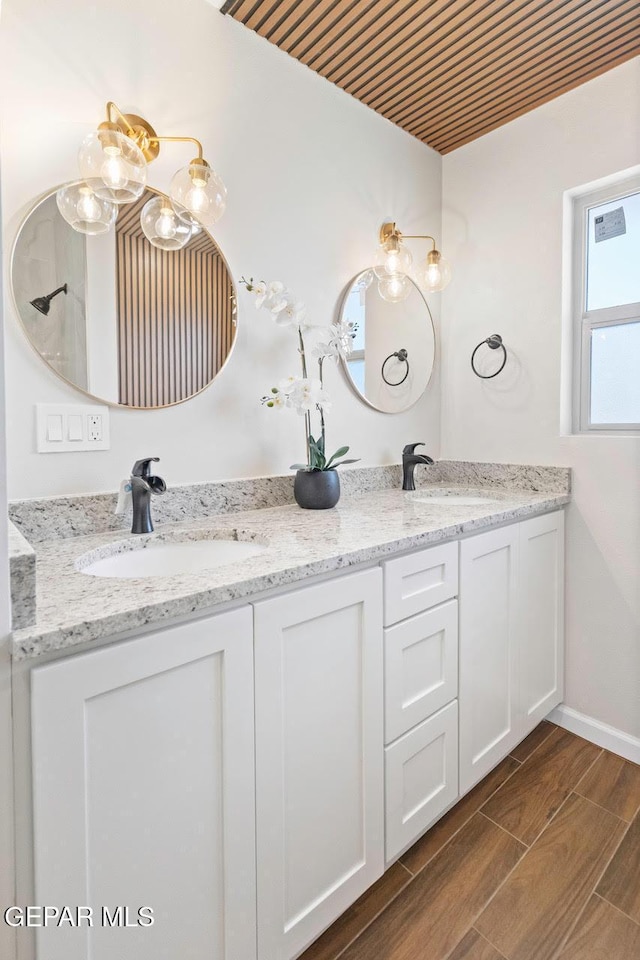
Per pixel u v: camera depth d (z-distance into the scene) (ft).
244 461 5.29
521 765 5.71
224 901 2.93
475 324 7.20
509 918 3.84
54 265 3.99
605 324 6.09
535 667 5.87
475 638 4.91
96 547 3.73
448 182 7.48
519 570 5.51
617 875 4.20
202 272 4.87
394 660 4.00
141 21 4.41
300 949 3.37
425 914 3.89
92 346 4.19
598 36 5.18
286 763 3.24
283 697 3.20
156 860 2.64
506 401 6.86
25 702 2.21
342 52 5.47
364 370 6.48
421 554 4.22
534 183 6.46
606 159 5.79
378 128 6.56
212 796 2.86
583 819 4.84
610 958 3.53
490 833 4.68
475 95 6.17
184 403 4.81
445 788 4.59
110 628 2.39
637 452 5.69
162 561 4.15
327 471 5.30
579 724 6.28
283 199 5.53
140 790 2.56
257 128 5.27
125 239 4.36
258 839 3.08
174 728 2.68
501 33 5.16
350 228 6.24
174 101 4.63
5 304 3.78
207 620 2.78
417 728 4.26
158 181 4.55
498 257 6.89
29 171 3.84
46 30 3.90
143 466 4.28
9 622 2.16
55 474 4.05
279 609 3.14
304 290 5.76
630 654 5.82
